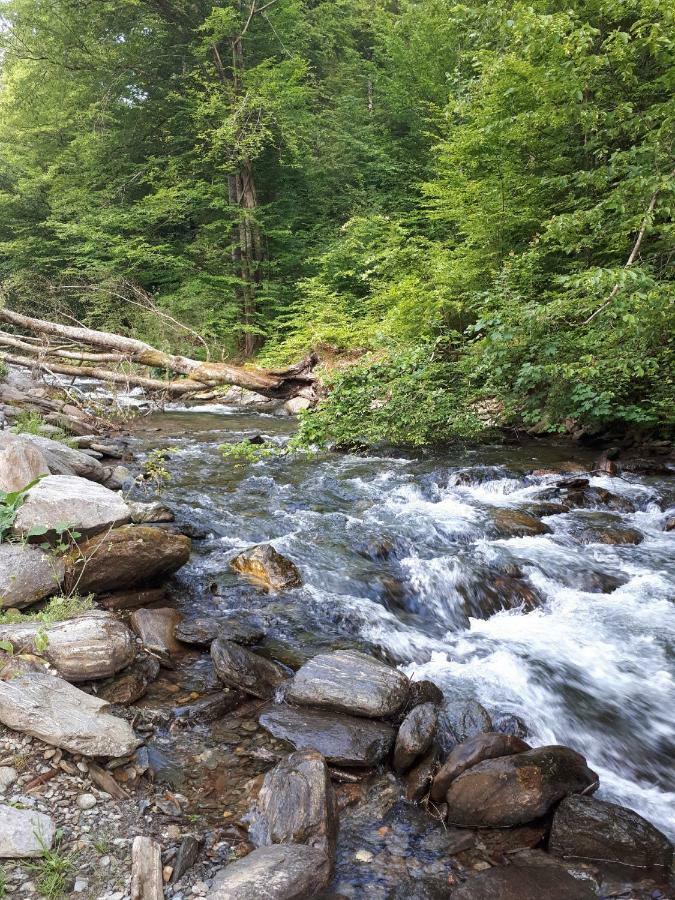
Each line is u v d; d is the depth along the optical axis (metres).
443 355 10.62
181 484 7.83
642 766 3.11
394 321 12.64
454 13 10.82
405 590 4.97
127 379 11.86
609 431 10.21
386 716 3.17
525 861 2.44
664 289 6.62
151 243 21.19
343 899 2.21
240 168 20.67
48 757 2.72
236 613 4.46
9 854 2.22
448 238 15.48
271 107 18.75
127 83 20.91
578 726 3.37
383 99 23.30
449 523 6.37
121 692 3.31
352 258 18.84
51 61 20.66
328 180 22.53
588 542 6.02
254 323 20.86
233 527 6.23
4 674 3.05
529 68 9.70
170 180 20.72
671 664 4.01
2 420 8.91
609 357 7.96
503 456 9.36
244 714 3.30
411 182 20.86
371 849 2.47
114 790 2.64
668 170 7.41
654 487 7.61
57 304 19.48
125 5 19.03
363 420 9.07
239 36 19.17
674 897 2.27
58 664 3.19
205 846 2.41
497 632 4.45
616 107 8.62
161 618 4.07
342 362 15.09
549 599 4.97
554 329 8.04
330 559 5.46
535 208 11.17
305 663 3.60
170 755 2.95
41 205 22.61
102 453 8.84
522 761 2.71
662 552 5.82
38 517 4.06
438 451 9.82
